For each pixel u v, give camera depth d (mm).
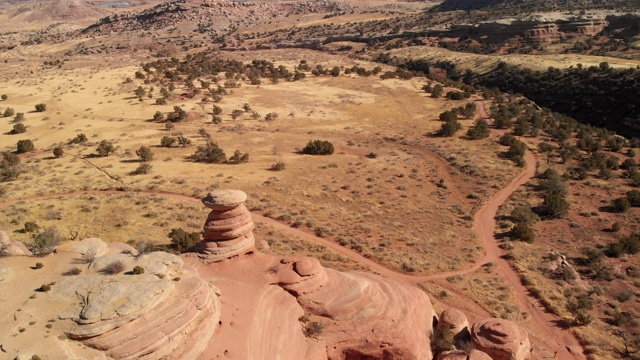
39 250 24641
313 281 26703
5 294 19891
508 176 69125
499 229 53250
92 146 80750
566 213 57094
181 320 19875
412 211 57250
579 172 68812
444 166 73688
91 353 17641
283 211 55250
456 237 50625
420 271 43125
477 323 30125
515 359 27812
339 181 66125
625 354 33250
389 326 25938
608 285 42312
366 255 45812
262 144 83438
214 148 74750
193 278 22281
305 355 23891
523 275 42969
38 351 17000
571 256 46875
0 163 68938
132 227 49125
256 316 23984
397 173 70000
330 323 25594
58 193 59875
